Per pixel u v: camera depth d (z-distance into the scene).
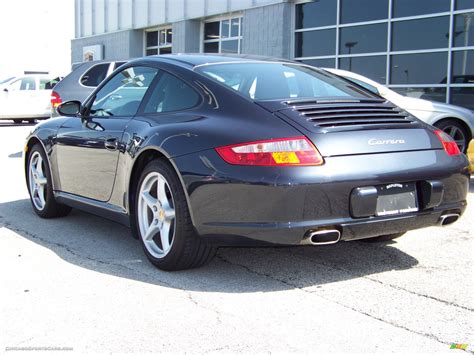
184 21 19.12
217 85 4.05
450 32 11.78
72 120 5.29
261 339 3.01
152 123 4.21
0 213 6.05
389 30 13.01
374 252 4.61
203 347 2.92
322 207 3.48
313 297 3.61
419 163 3.79
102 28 24.33
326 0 14.41
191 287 3.78
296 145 3.48
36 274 4.05
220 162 3.58
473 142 6.62
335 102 3.99
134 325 3.19
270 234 3.46
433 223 3.96
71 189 5.23
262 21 15.96
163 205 4.01
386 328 3.14
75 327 3.17
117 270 4.13
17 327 3.17
